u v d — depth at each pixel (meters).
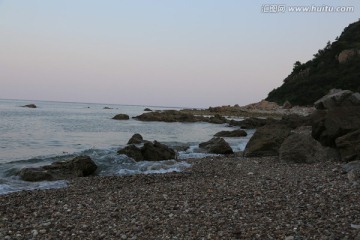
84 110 133.38
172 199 11.18
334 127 18.44
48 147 29.61
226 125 63.88
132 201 11.22
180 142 33.94
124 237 8.09
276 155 21.89
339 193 10.84
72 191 13.48
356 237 7.27
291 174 14.67
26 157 23.45
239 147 30.75
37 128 46.31
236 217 9.09
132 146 22.38
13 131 40.94
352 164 14.98
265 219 8.83
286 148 19.03
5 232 8.58
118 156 21.14
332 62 123.94
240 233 7.98
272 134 23.05
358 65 109.81
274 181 13.30
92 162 18.14
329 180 12.91
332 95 25.52
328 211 9.16
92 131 45.66
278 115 88.31
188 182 14.00
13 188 14.48
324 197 10.48
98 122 63.50
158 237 7.99
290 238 7.45
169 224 8.80
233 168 17.59
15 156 24.06
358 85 100.25
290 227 8.15
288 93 123.31
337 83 106.31
